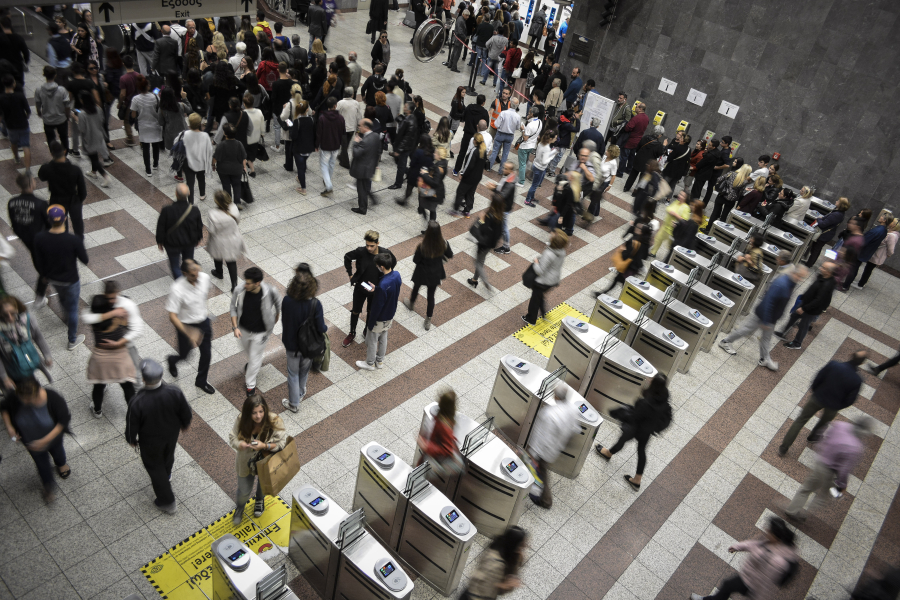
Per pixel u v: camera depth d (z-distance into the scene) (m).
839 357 10.45
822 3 13.34
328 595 5.30
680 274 10.15
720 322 9.66
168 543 5.61
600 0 16.61
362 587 4.88
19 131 10.21
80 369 7.20
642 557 6.39
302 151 11.16
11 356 5.70
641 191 12.09
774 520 5.24
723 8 14.70
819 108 13.93
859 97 13.37
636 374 7.61
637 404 6.70
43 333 7.58
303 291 6.29
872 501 7.76
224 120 10.70
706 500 7.23
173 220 7.94
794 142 14.46
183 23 14.20
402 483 5.55
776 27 14.08
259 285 6.41
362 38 20.30
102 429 6.55
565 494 6.94
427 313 8.90
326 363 7.17
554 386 7.09
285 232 10.48
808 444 8.39
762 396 9.19
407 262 10.23
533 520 6.57
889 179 13.40
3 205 9.88
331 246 10.32
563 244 8.63
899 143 13.11
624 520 6.77
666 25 15.70
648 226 9.61
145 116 10.59
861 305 12.25
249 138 11.15
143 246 9.53
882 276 13.65
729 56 14.91
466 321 9.38
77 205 8.37
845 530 7.24
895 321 11.91
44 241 6.67
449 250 8.50
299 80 12.95
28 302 8.06
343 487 6.43
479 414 7.73
